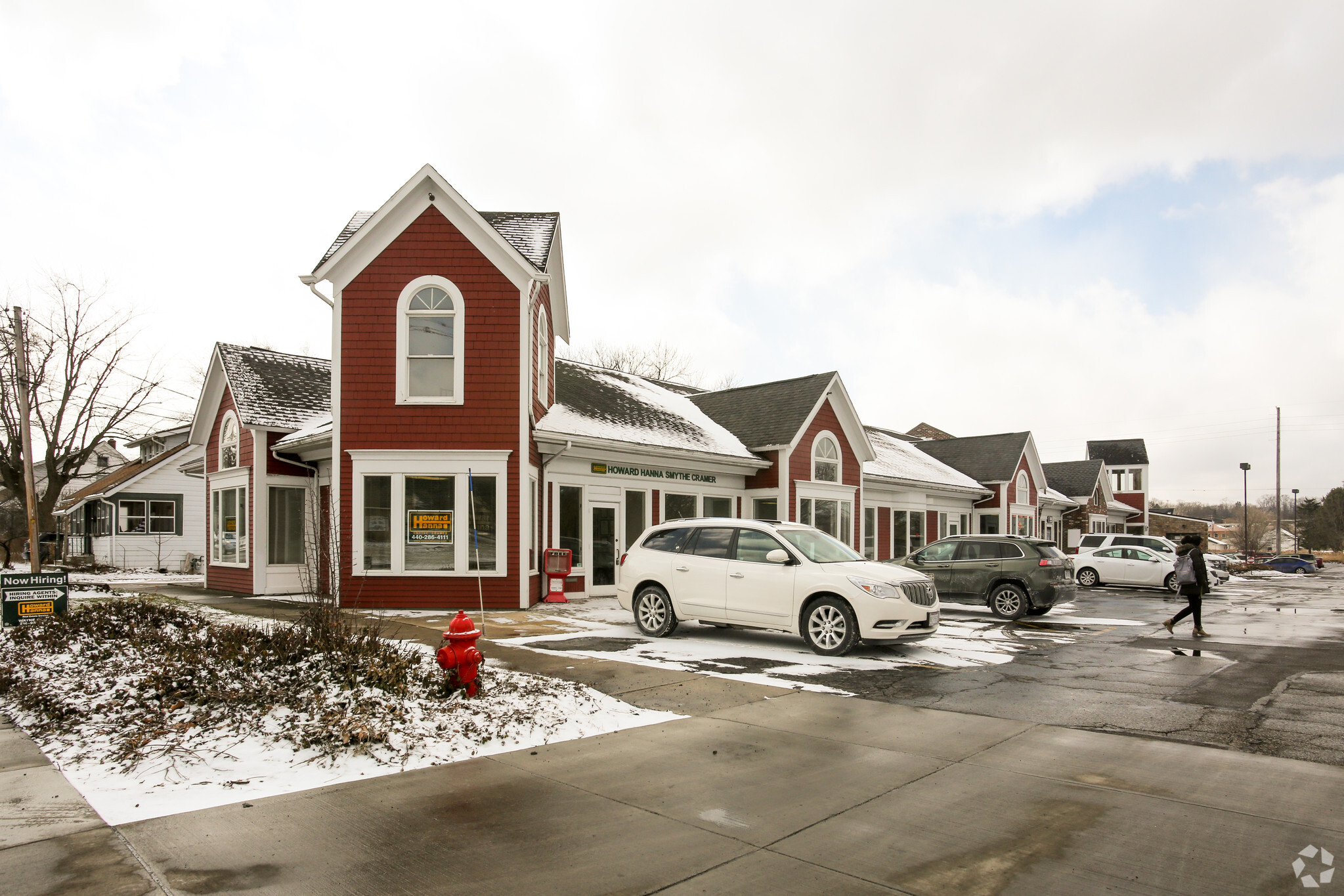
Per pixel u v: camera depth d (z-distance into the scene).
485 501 15.85
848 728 7.11
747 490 22.77
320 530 14.28
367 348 15.98
